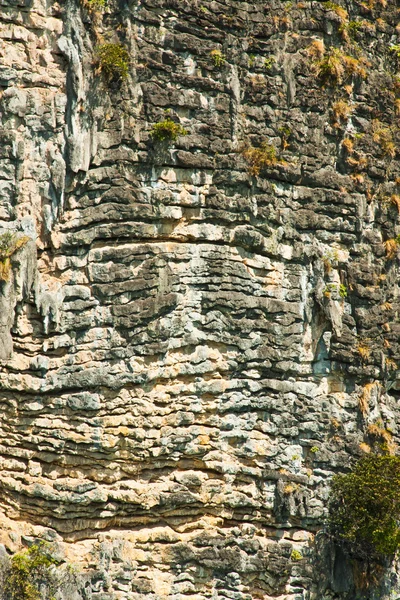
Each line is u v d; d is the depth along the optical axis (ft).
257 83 391.45
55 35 357.41
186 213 375.66
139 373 362.74
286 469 395.55
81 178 358.23
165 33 371.35
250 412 387.55
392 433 421.18
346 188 413.18
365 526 395.75
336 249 411.34
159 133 366.02
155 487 370.32
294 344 397.19
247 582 383.45
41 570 352.08
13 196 351.87
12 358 350.64
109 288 359.46
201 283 375.66
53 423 355.97
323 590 398.83
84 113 357.82
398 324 426.92
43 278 356.79
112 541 364.38
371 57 425.28
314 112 407.44
